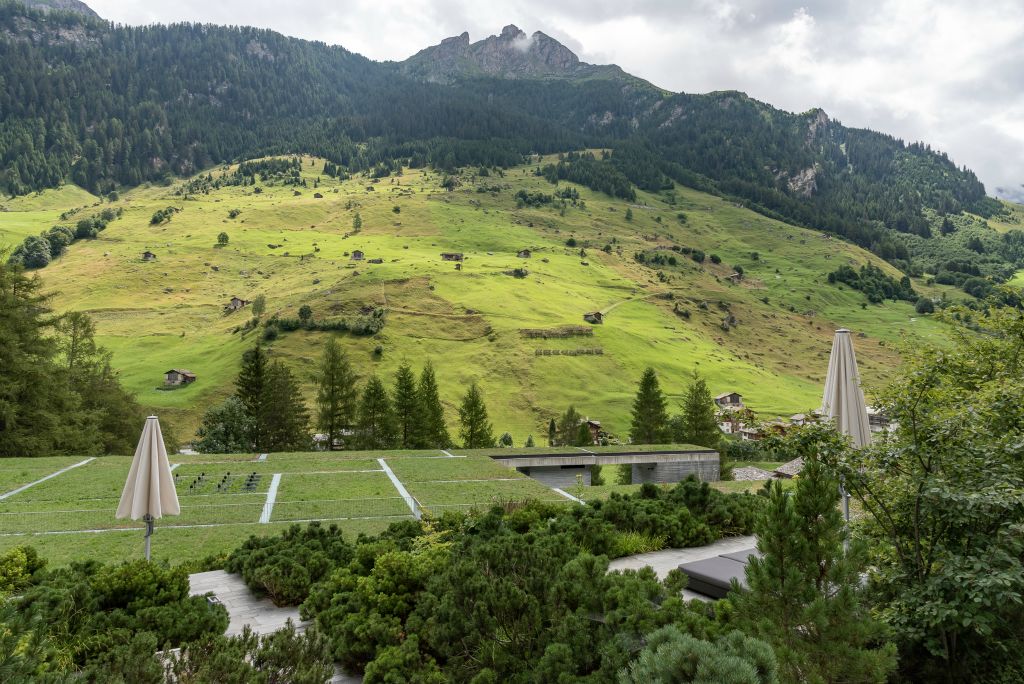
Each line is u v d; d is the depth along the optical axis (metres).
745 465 71.88
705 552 15.12
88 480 26.53
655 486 18.70
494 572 9.06
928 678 8.17
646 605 7.46
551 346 124.38
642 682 5.79
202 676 7.18
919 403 9.16
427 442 69.75
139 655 7.50
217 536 19.28
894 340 168.88
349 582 11.64
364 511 22.34
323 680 7.89
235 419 67.50
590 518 14.77
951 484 8.34
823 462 8.91
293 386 70.19
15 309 41.28
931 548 8.44
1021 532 7.99
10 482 25.86
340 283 145.75
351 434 74.69
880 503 9.08
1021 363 15.41
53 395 43.22
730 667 5.39
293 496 24.52
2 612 6.97
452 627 8.39
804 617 6.63
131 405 61.47
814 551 6.91
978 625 7.21
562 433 88.38
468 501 23.52
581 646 7.44
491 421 98.19
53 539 18.41
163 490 14.16
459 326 129.50
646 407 74.00
